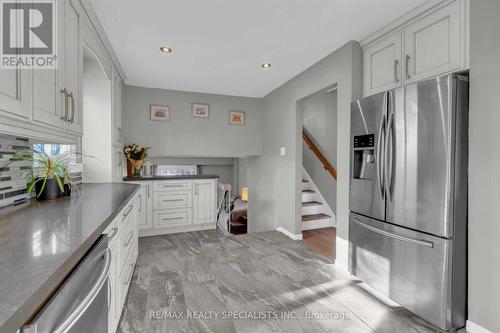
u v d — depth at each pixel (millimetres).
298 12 1954
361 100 2217
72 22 1612
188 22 2088
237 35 2311
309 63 2971
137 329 1624
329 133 4391
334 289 2168
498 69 1437
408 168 1794
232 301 1969
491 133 1473
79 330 783
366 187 2168
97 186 2328
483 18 1498
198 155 4184
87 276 864
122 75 3250
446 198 1582
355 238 2299
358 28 2205
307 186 4801
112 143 2709
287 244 3318
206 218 3982
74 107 1645
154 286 2189
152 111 3896
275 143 4055
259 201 4656
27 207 1356
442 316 1598
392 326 1688
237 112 4422
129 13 1951
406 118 1807
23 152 1560
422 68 1903
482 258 1517
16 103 1050
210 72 3264
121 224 1657
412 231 1778
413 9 1915
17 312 467
